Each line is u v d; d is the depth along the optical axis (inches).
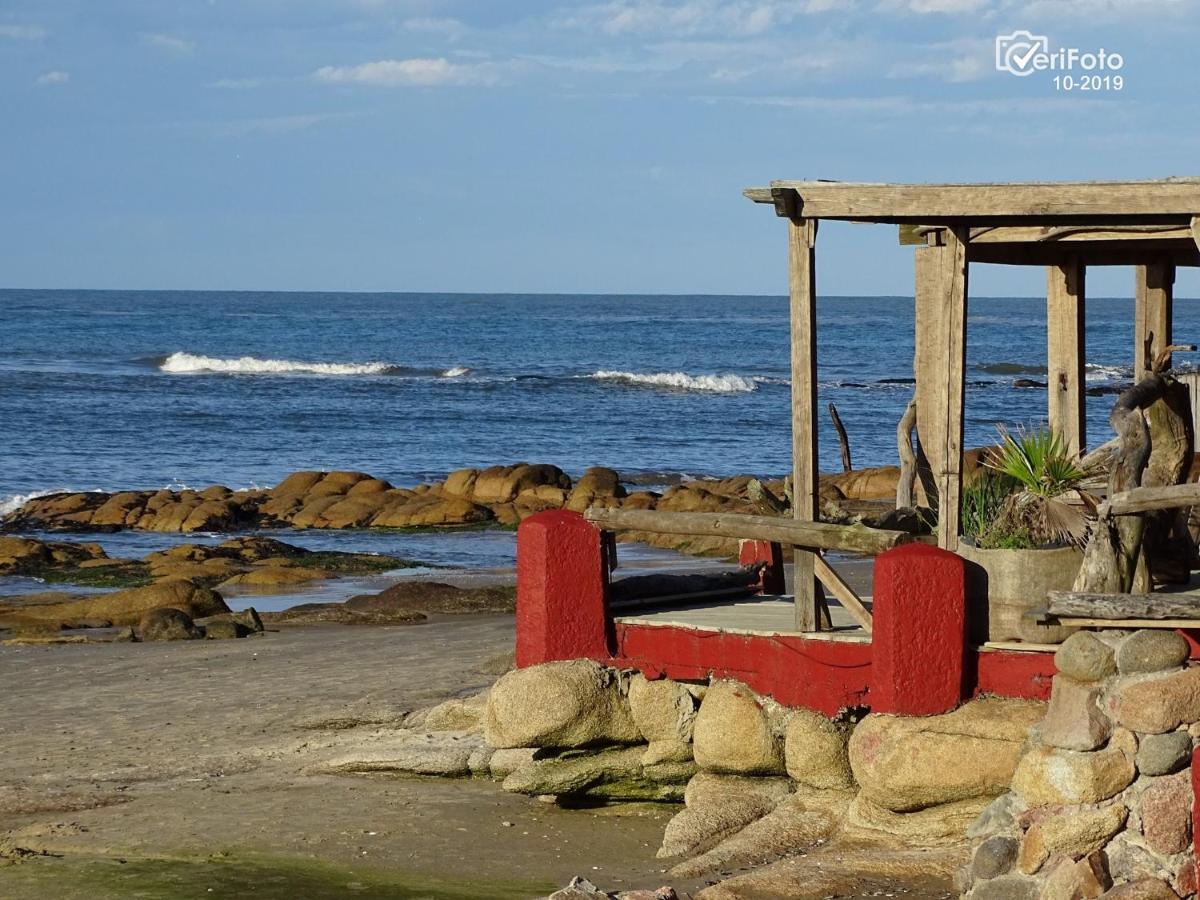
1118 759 356.5
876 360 3922.2
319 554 1256.2
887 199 411.2
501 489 1617.9
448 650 761.6
